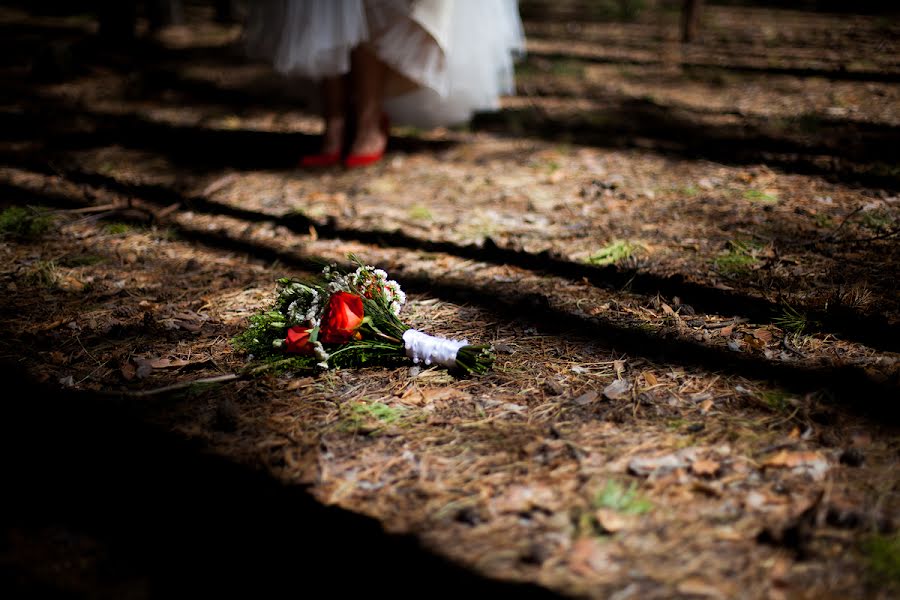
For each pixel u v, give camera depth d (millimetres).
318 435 2492
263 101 7551
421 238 4266
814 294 3350
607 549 1954
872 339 2953
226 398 2713
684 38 10820
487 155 5836
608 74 8812
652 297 3426
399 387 2775
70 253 4102
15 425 2566
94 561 1966
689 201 4680
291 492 2221
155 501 2193
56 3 13094
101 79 8375
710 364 2850
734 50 10016
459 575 1891
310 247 4176
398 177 5359
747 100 7250
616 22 13344
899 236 3889
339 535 2041
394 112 6098
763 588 1812
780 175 5062
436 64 5191
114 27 9859
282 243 4242
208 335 3191
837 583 1817
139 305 3461
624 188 4965
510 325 3219
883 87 7434
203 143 6180
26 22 11695
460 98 5859
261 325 3014
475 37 5496
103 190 5105
